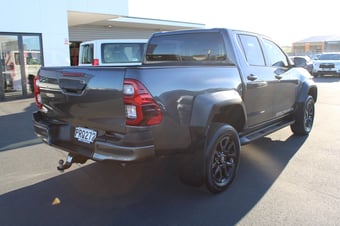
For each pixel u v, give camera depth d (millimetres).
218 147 3703
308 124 6305
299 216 3205
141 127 2900
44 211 3355
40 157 5059
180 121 3193
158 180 4129
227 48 4234
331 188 3830
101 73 3062
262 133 4688
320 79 19438
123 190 3855
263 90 4594
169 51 5078
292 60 5871
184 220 3164
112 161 3016
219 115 4039
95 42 9352
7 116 8430
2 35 11148
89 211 3357
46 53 12359
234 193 3727
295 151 5227
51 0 12242
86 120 3287
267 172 4332
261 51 4812
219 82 3707
